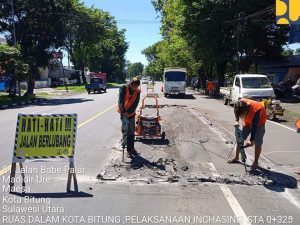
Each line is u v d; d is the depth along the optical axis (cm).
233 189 698
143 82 10888
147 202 624
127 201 628
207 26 3819
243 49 3853
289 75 3972
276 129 1534
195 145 1088
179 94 3934
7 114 2103
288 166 886
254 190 695
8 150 1034
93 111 2175
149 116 1185
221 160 923
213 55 3978
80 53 7519
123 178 754
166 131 1361
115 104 2738
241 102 827
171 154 976
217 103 2998
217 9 3750
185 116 1870
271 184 732
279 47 4206
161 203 620
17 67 3244
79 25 5922
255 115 809
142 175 773
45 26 3819
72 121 709
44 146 696
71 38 6094
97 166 854
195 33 3922
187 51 5078
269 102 1900
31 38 3912
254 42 3866
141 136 1180
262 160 941
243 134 872
